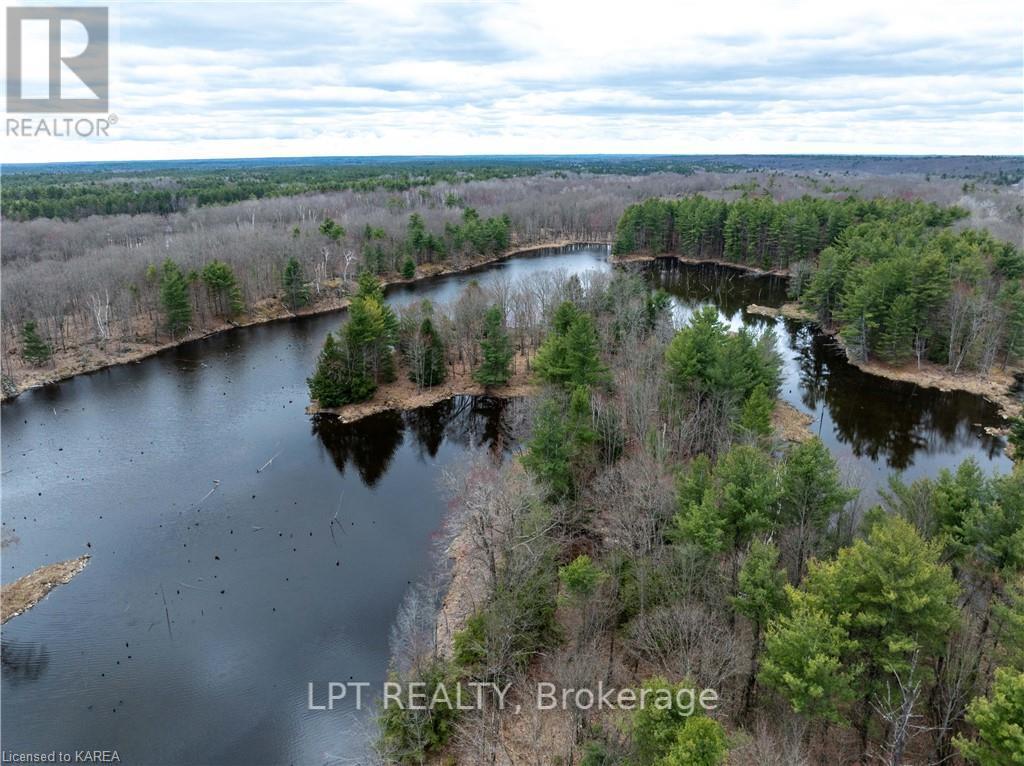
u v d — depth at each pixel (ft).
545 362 234.99
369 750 123.24
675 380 222.28
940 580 104.58
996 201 626.23
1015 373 299.79
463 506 182.50
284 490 218.18
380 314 279.90
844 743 114.83
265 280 410.31
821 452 139.33
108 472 228.02
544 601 137.59
